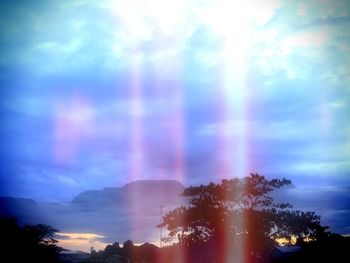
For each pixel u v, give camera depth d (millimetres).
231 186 28219
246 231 26922
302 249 26281
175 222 29250
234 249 27375
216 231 27703
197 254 29031
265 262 26688
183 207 29688
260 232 26578
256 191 27688
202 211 27969
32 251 28266
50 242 31109
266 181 28359
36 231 29656
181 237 29609
